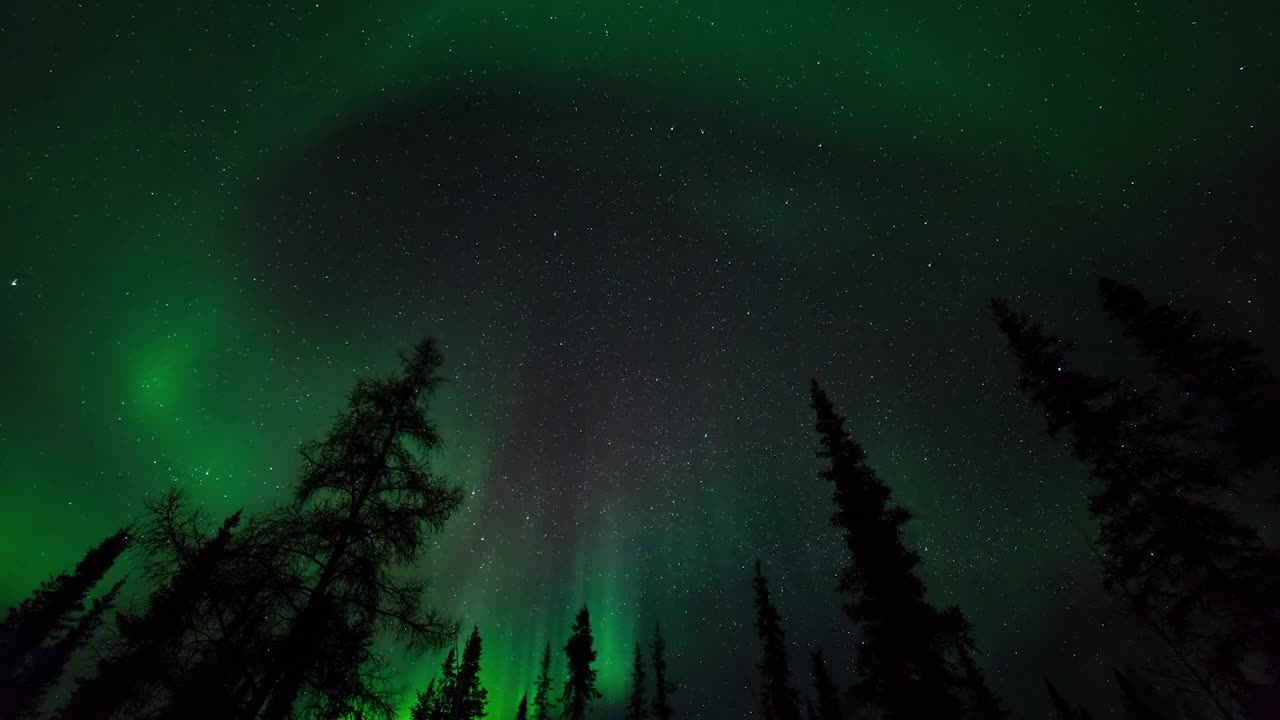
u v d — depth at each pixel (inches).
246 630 338.6
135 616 334.0
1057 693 1391.5
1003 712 924.6
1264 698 515.2
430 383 441.1
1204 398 576.1
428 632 384.5
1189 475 553.6
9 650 925.2
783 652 1147.9
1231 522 534.9
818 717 1214.3
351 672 353.4
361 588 371.2
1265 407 549.6
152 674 326.0
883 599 612.7
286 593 353.1
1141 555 563.2
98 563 1043.9
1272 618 503.8
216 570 340.8
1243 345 573.9
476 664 1093.1
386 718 358.9
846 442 727.1
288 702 331.3
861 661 611.5
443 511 410.6
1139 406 591.5
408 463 415.8
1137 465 572.1
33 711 895.1
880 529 652.1
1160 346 594.6
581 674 1241.4
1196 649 556.4
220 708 315.9
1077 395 612.1
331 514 379.6
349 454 395.2
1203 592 528.1
